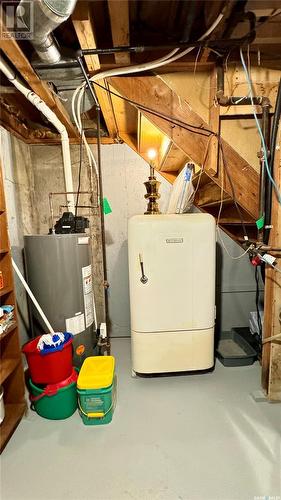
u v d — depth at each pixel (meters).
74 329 1.99
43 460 1.35
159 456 1.36
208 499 1.15
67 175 2.22
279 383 1.75
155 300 1.94
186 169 2.06
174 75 1.75
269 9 1.21
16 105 2.08
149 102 1.69
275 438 1.46
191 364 2.03
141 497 1.16
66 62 1.46
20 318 2.18
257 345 2.37
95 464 1.32
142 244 1.89
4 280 1.56
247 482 1.22
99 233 2.74
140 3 1.31
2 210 1.51
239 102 1.67
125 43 1.37
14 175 2.22
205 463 1.31
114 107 2.05
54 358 1.59
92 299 2.17
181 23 1.45
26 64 1.36
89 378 1.61
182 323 1.98
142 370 2.01
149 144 2.47
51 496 1.18
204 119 1.79
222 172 1.77
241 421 1.59
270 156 1.66
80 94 1.82
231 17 1.27
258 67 1.70
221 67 1.62
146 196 2.35
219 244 2.80
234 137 1.83
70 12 1.06
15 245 2.18
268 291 1.78
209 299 1.99
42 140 2.49
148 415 1.66
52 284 1.92
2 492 1.20
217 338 2.80
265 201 1.72
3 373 1.46
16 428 1.56
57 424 1.59
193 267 1.93
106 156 2.67
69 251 1.93
